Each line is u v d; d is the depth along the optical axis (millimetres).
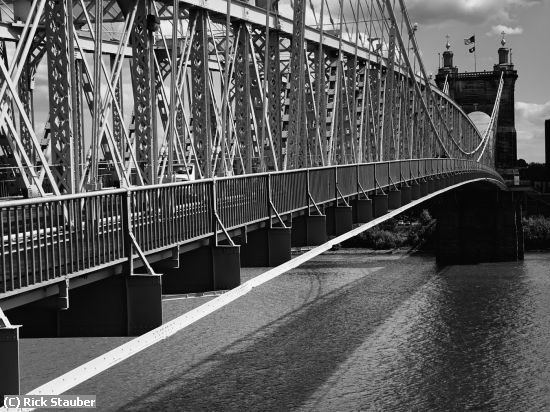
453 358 38094
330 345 40531
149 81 19125
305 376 34562
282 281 66188
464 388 33219
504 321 47219
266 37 26609
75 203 12312
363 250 100312
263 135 26562
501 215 89000
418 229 107438
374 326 45688
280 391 32188
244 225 19594
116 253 13625
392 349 39906
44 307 12516
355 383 33656
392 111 45188
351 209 28828
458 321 47281
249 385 32969
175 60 20141
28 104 21578
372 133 44000
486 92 156375
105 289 13938
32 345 26859
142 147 19375
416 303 54000
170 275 18094
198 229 17094
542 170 179500
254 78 29000
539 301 54375
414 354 38875
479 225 89125
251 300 54562
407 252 97188
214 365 36062
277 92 29156
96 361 12578
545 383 33844
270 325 45438
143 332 13820
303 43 29016
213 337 41812
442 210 87000
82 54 16594
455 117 106812
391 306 52781
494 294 58156
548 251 99125
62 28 15852
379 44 45500
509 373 35531
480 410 30594
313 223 25000
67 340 26812
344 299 55688
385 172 38062
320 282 65562
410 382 34000
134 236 14227
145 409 29625
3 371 9891
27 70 21516
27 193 14391
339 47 35844
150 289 13805
